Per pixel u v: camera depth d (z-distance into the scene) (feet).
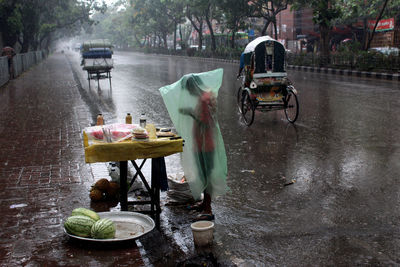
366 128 31.91
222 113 40.68
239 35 157.79
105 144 14.65
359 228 14.90
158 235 14.35
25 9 123.65
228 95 53.67
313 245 13.70
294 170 22.07
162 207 17.26
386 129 31.30
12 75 83.46
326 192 18.65
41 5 138.62
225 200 17.98
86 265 12.39
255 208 17.03
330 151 25.71
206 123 15.56
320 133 30.81
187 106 15.52
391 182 19.71
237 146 27.61
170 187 17.85
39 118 38.06
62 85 69.46
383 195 18.10
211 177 15.81
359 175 20.90
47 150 26.30
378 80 68.95
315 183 19.89
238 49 138.51
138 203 16.06
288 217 16.05
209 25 160.45
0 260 12.71
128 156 14.87
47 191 18.89
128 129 15.61
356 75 79.46
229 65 124.36
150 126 16.02
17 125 34.73
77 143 28.09
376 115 36.96
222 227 15.26
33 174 21.36
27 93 58.34
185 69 108.78
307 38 143.43
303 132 31.40
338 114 38.14
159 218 15.85
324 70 89.92
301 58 103.09
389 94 50.29
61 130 32.53
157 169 15.76
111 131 15.17
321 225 15.24
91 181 20.31
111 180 19.61
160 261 12.80
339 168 22.18
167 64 135.74
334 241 13.93
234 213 16.55
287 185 19.77
